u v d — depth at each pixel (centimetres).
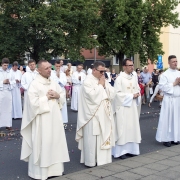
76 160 640
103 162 573
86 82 571
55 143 510
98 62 575
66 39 2020
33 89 500
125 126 636
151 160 578
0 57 1956
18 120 1136
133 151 654
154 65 2830
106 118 576
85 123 572
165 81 742
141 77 1582
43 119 498
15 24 1927
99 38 2280
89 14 1995
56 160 512
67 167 593
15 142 802
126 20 2080
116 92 632
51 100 512
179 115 754
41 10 1862
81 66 1366
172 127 752
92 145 571
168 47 2964
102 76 577
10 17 1939
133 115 645
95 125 565
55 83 538
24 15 1844
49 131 499
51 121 504
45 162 493
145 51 2377
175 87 742
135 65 2825
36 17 1825
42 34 1933
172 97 744
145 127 1009
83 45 2073
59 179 480
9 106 934
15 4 1881
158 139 757
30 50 2064
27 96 500
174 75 745
